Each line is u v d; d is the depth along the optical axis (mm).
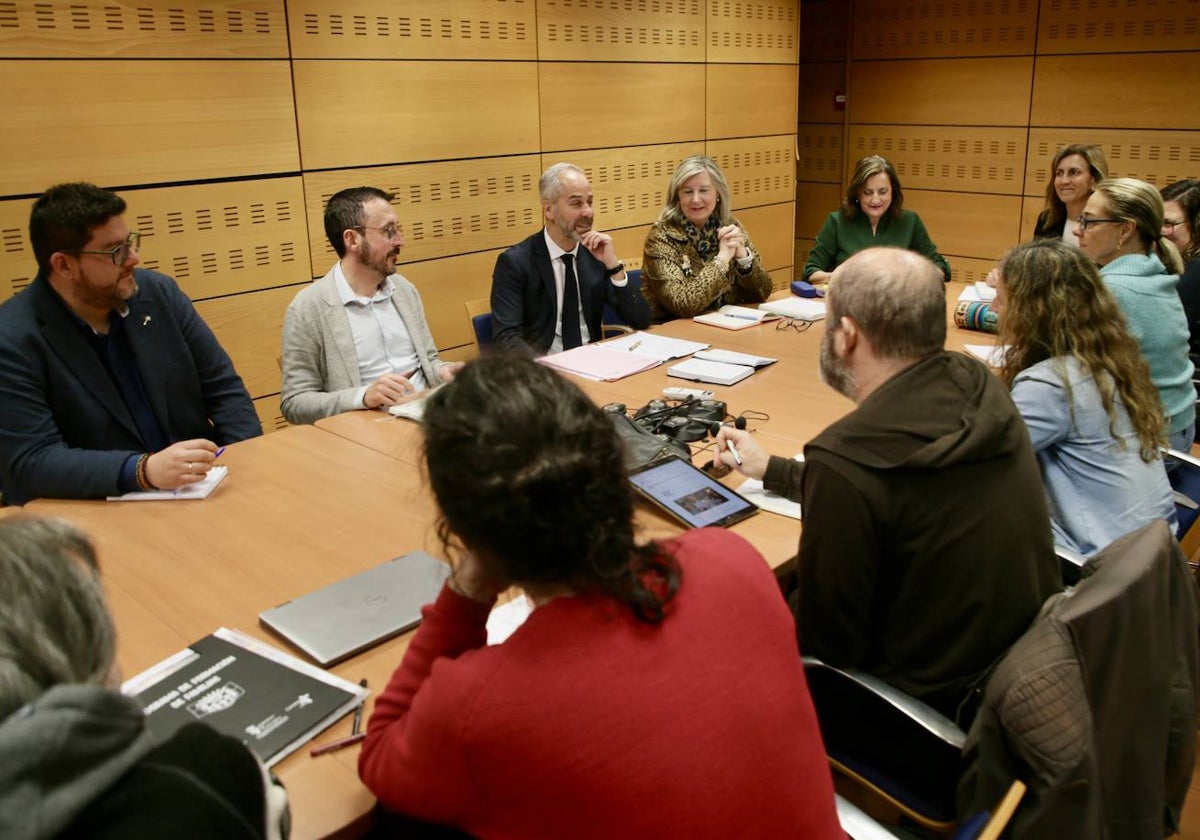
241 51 3270
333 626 1378
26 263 2943
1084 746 1128
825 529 1343
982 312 3143
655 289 3596
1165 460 2223
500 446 804
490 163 4117
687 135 4941
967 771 1239
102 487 1883
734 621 888
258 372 3578
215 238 3352
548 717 796
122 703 677
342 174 3650
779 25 5293
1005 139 5348
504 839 857
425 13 3738
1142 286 2264
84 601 693
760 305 3562
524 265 3256
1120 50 4805
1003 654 1354
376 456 2119
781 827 864
